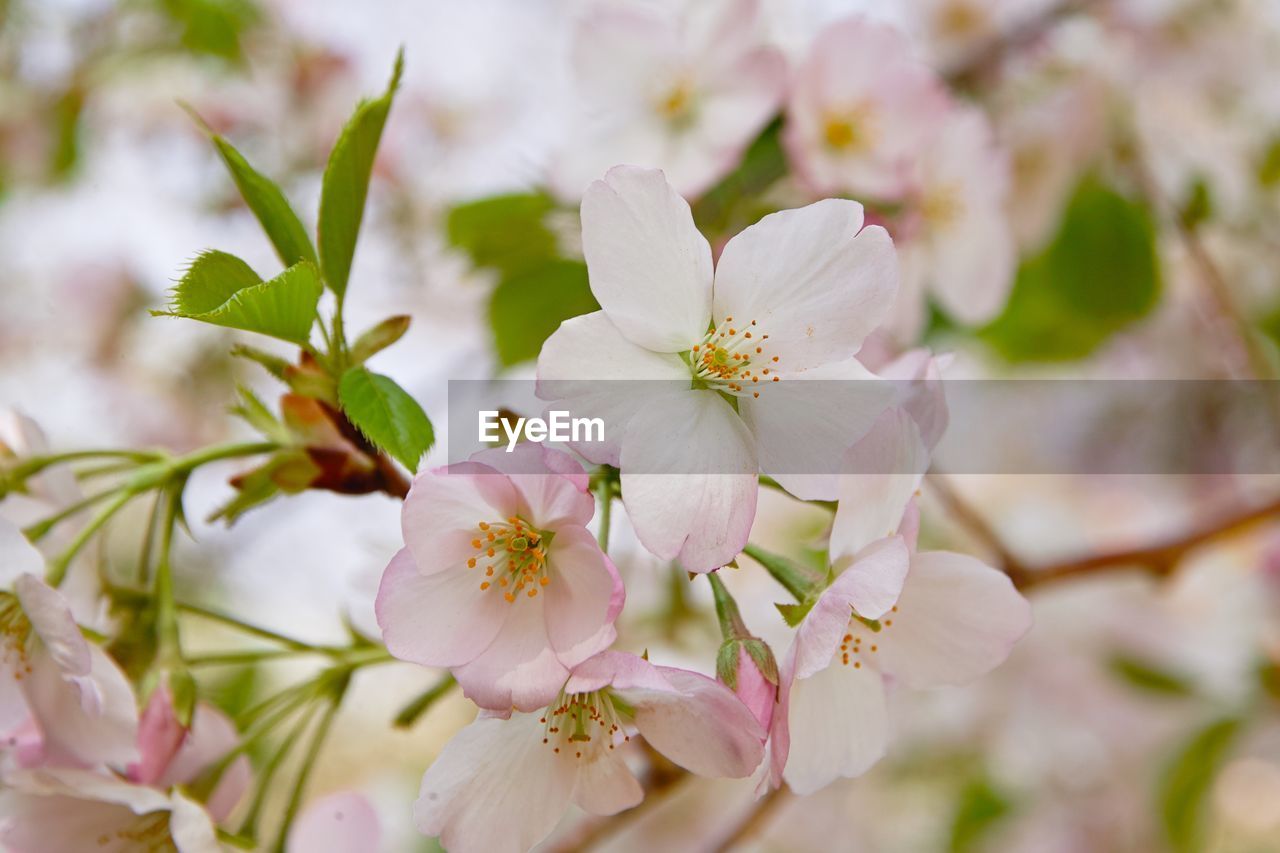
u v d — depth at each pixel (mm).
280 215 231
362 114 226
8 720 234
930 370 226
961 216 321
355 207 230
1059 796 572
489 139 527
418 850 508
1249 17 452
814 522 387
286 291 218
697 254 219
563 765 217
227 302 213
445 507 210
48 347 549
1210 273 425
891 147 311
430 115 523
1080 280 427
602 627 208
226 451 242
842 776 227
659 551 209
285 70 516
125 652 242
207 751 244
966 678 229
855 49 306
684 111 309
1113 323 438
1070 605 546
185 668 239
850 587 212
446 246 321
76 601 245
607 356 215
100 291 540
